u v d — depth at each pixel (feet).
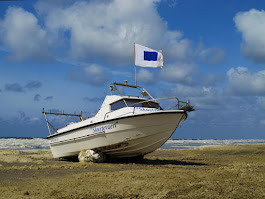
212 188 17.58
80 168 29.48
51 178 22.54
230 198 15.38
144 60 39.09
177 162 37.65
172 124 31.96
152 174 23.41
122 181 20.34
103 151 35.27
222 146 90.48
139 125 31.81
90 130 35.40
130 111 33.32
